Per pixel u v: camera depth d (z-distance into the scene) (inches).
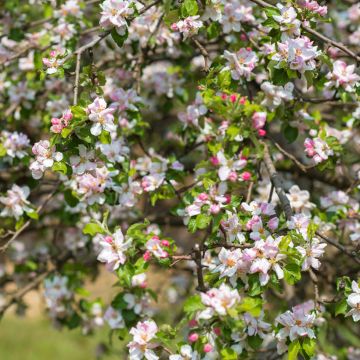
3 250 164.7
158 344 126.7
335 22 218.4
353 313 129.9
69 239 220.8
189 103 210.2
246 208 131.0
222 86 143.8
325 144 154.3
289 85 148.8
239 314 115.6
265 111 149.3
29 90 202.4
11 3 193.8
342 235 175.2
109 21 135.9
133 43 186.2
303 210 164.2
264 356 170.2
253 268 117.6
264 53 154.8
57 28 189.3
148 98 225.3
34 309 491.5
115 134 165.2
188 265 199.9
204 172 156.8
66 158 128.6
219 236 134.8
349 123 179.2
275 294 195.0
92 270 226.1
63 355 429.1
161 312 234.7
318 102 161.6
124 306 161.0
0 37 195.9
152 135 235.1
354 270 177.8
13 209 166.9
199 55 200.1
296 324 123.7
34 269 219.1
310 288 219.6
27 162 171.2
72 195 169.2
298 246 122.9
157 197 160.7
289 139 166.9
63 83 205.3
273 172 150.1
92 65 140.0
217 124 169.5
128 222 202.4
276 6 139.2
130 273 133.9
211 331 120.3
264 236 122.8
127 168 160.6
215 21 152.8
